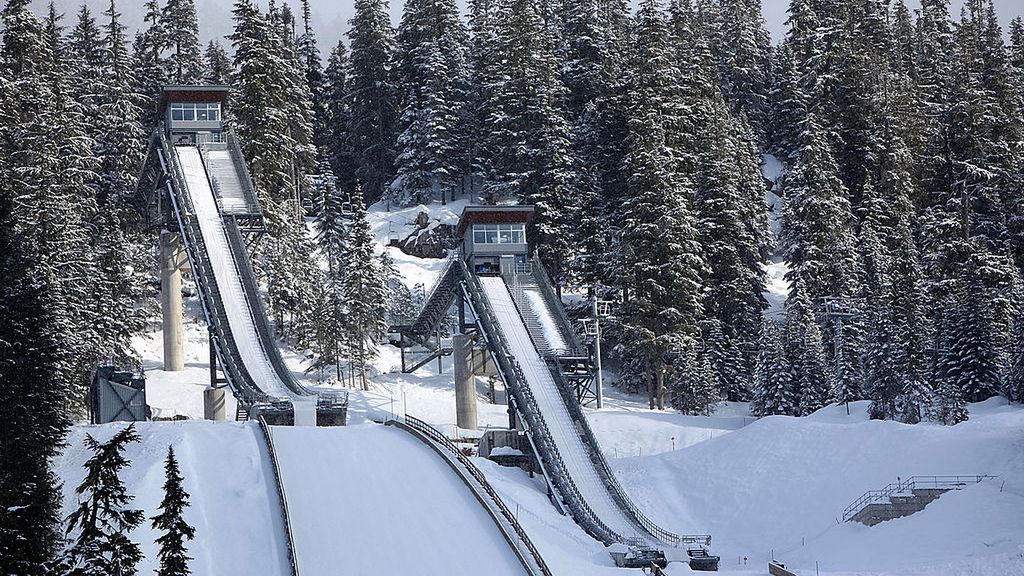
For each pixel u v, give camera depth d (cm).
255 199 13188
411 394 13388
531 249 14812
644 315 13462
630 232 13738
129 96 15712
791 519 9250
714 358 13775
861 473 9381
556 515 8931
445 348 12925
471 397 11850
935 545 7919
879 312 12012
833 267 14500
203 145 13825
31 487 5709
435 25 19075
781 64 19838
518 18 16575
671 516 9825
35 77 14175
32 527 5397
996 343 12681
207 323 11475
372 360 14050
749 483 9906
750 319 14312
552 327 11619
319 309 13300
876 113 17638
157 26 18825
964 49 19275
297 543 7356
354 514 7794
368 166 18750
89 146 14388
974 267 13962
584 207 15012
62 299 10769
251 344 11338
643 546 8331
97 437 8850
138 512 5319
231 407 12331
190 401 12244
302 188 17100
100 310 12094
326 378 13488
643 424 11938
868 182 16212
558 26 19412
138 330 13238
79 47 18012
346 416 10700
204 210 12825
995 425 9494
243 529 7500
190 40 18712
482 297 11369
